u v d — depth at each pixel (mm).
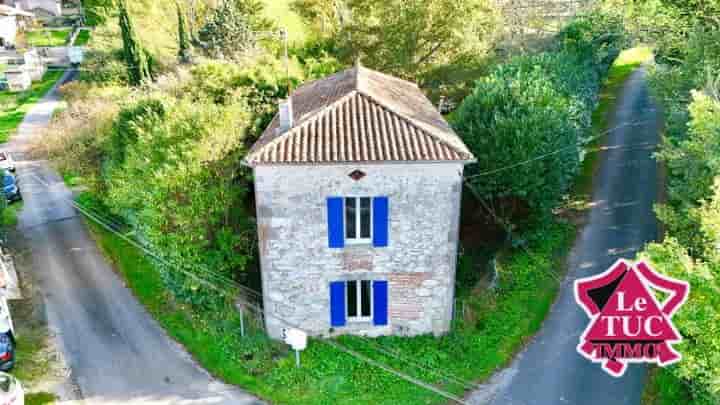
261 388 19594
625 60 68312
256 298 23188
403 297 20719
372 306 21016
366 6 46531
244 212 24859
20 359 21438
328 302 20781
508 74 33688
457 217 19562
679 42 33625
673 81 30594
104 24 61562
